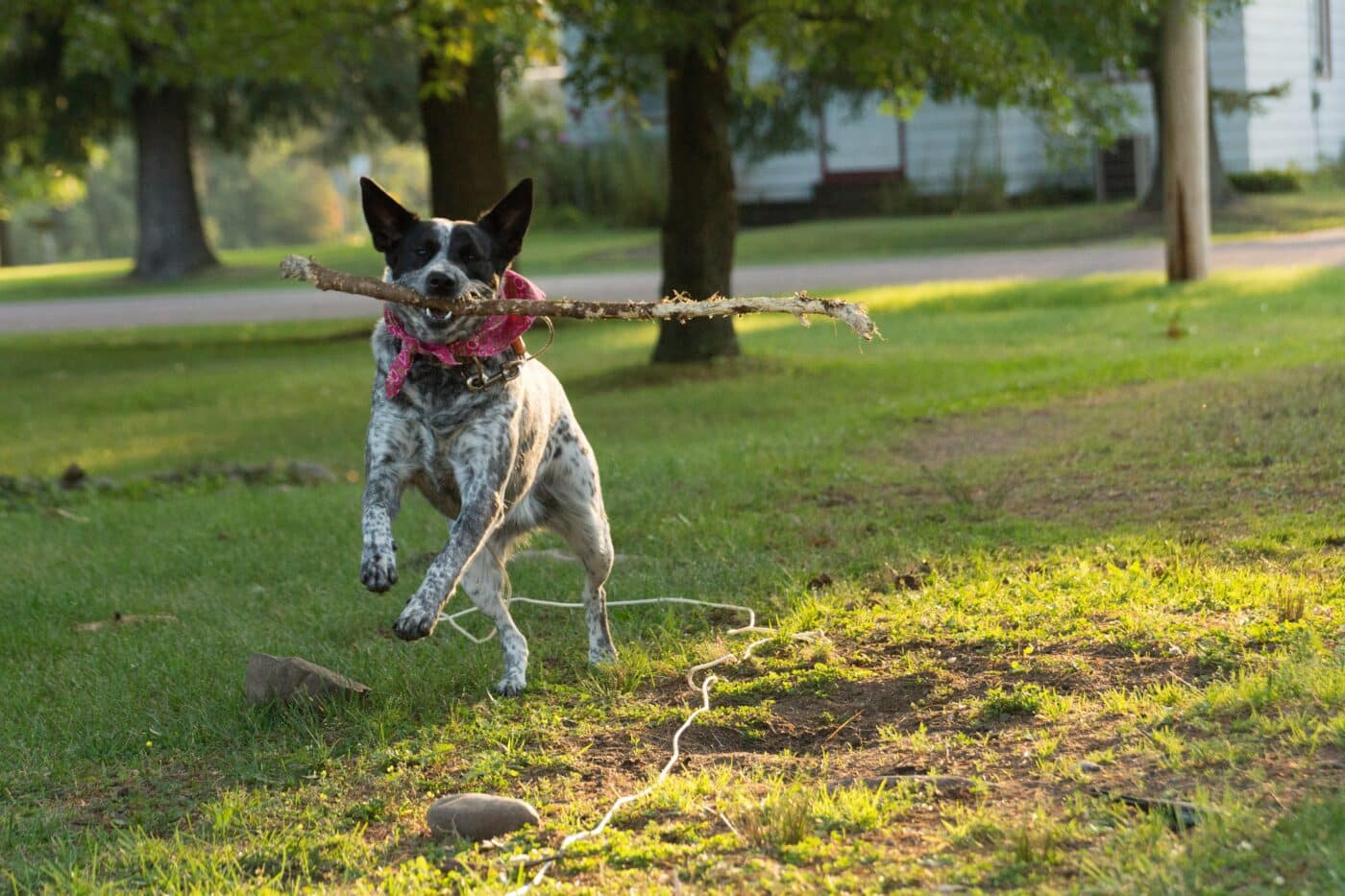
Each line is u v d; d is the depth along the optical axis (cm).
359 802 474
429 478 577
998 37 1631
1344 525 712
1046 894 346
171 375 2061
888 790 431
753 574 748
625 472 1062
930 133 4369
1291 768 401
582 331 2400
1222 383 1190
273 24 1764
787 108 3991
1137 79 3528
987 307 2284
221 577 856
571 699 570
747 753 498
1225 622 560
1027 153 4259
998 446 1077
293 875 420
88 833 461
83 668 659
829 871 378
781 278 2988
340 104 3922
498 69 2017
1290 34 3919
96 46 1803
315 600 764
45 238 9881
